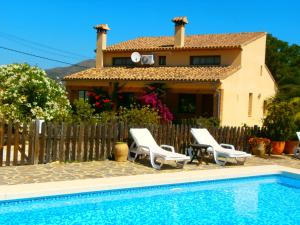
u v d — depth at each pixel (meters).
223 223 9.15
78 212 9.36
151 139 14.70
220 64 28.39
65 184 10.13
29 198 9.24
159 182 11.31
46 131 12.91
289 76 41.59
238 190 12.29
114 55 33.88
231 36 31.20
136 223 8.84
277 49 45.03
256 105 29.70
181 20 30.19
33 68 18.61
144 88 27.20
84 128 13.74
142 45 33.50
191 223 9.04
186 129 16.59
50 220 8.65
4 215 8.75
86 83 30.59
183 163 13.68
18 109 17.31
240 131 18.89
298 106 21.70
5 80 18.34
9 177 10.66
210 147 15.66
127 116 17.78
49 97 18.30
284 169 14.49
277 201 11.23
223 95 24.80
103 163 13.69
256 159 17.39
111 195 10.50
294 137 20.00
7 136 12.12
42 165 12.62
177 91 26.28
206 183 12.37
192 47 29.19
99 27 34.12
